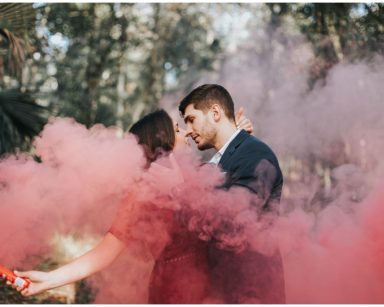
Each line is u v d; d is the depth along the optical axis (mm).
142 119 2285
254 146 2207
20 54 3908
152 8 11734
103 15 10820
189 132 2361
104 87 11727
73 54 10516
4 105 3742
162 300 2053
